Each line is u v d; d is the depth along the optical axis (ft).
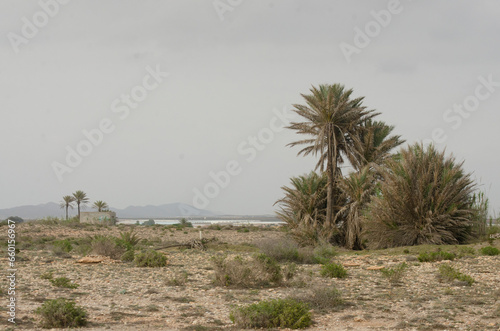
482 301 45.09
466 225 110.22
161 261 75.31
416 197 109.70
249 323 36.70
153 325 36.45
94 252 87.92
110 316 39.34
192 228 221.66
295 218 134.21
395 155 132.77
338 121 132.26
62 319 35.70
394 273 59.31
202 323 37.50
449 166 114.01
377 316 40.22
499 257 81.76
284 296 48.55
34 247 107.24
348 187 126.72
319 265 76.13
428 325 36.32
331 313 41.55
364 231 117.91
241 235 178.29
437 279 59.77
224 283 55.16
